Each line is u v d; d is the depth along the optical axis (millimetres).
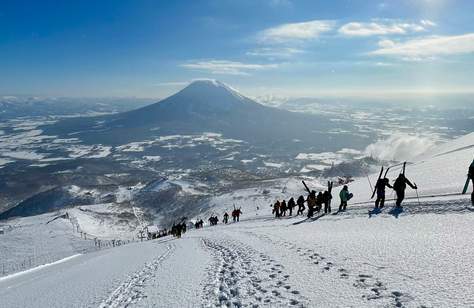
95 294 11516
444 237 10969
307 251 12500
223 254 15766
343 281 8273
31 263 90938
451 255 8797
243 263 12625
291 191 177000
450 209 16047
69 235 133375
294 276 9516
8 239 123250
